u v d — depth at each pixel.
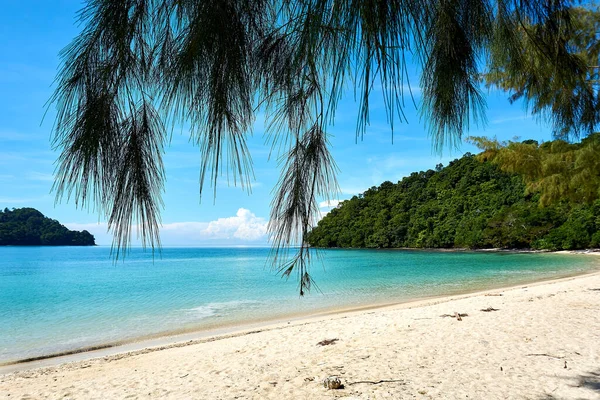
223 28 0.81
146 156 0.86
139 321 13.06
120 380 5.80
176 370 6.09
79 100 0.82
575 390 3.91
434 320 8.33
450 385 4.24
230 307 15.35
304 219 1.18
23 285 26.50
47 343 10.19
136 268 45.19
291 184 1.19
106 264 52.44
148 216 0.84
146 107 0.88
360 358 5.64
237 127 0.86
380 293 18.02
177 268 44.75
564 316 7.71
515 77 1.53
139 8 0.83
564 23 1.38
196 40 0.79
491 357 5.18
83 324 12.78
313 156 1.16
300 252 1.19
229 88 0.83
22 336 11.16
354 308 13.63
